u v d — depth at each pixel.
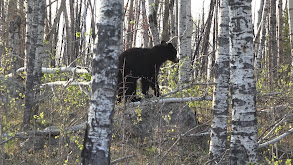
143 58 9.44
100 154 4.85
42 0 9.76
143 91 9.65
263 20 15.80
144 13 16.55
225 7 7.09
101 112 4.87
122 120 7.36
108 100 4.90
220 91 7.21
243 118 5.31
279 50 16.19
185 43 12.41
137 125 8.78
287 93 9.44
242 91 5.31
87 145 4.91
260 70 11.02
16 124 9.01
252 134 5.30
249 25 5.28
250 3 5.28
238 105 5.34
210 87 9.39
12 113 9.55
